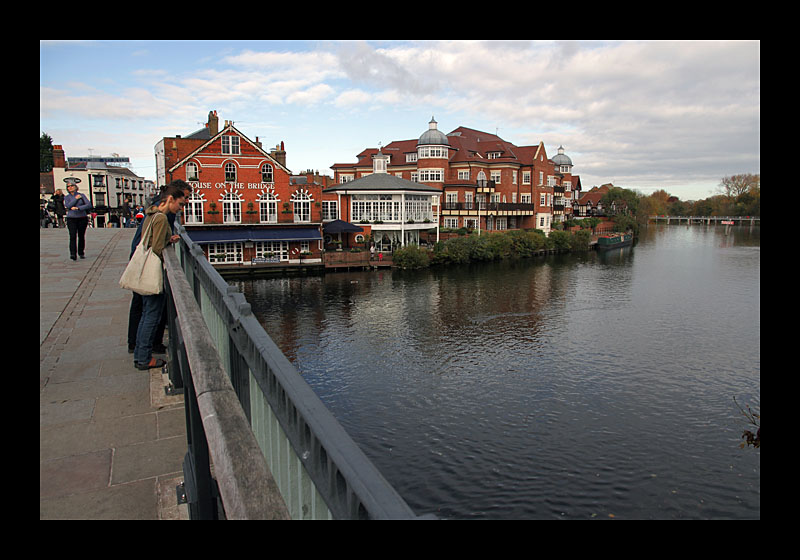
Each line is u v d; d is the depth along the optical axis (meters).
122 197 71.50
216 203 47.38
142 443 4.48
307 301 39.25
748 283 48.22
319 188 51.31
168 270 4.94
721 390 22.12
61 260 13.95
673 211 168.00
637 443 17.72
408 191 56.44
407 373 24.33
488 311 36.62
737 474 15.83
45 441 4.49
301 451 1.63
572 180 116.75
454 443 17.88
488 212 68.81
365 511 1.15
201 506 3.23
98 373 6.01
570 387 22.56
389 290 43.59
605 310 37.19
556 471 16.11
